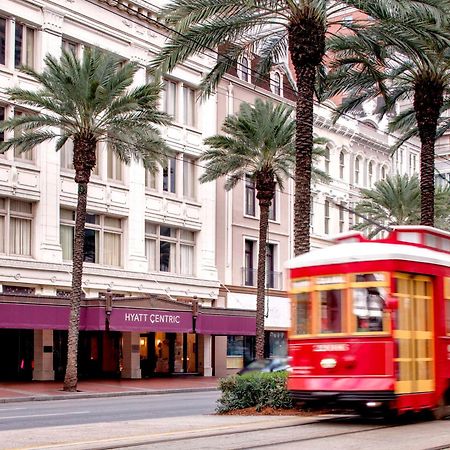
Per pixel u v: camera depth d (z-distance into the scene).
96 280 42.88
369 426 17.11
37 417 22.23
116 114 35.78
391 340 16.62
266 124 41.56
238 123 41.94
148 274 46.09
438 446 13.95
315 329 17.56
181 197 49.47
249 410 20.34
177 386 40.53
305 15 22.66
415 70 30.25
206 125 51.34
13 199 39.59
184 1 23.77
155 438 14.89
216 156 43.31
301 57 22.64
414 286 17.53
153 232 47.75
